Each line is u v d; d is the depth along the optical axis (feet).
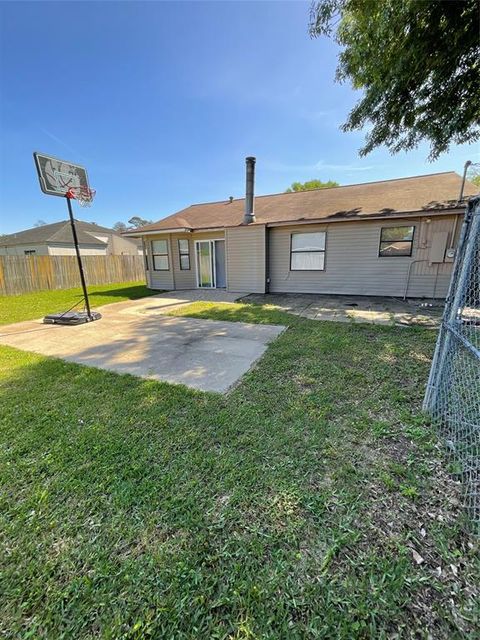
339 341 14.75
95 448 7.15
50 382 11.09
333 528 4.95
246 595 3.99
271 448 7.02
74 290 41.55
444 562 4.36
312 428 7.75
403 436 7.36
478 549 4.53
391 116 18.19
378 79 15.75
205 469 6.39
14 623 3.77
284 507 5.39
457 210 23.44
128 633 3.62
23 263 38.55
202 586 4.11
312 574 4.24
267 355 13.24
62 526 5.13
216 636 3.58
